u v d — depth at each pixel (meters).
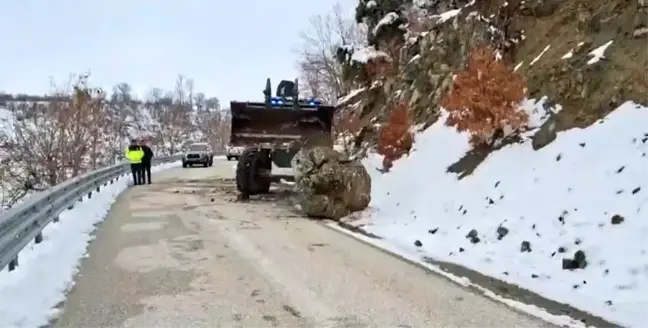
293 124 17.00
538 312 5.63
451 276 7.09
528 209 9.24
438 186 12.66
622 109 10.37
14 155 29.62
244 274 7.17
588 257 7.03
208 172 29.28
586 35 12.75
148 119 80.25
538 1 14.90
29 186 29.53
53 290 6.34
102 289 6.48
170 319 5.44
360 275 7.13
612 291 6.03
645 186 8.00
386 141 16.75
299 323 5.33
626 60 11.09
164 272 7.27
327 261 7.91
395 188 14.11
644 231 7.03
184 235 10.00
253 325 5.27
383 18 22.77
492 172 11.52
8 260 6.52
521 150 11.59
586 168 9.45
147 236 9.90
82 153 31.98
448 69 17.30
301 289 6.48
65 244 8.80
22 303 5.67
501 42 15.51
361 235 10.08
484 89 12.66
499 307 5.82
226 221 11.71
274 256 8.24
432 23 20.53
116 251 8.59
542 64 13.45
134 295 6.24
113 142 40.44
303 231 10.47
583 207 8.39
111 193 17.31
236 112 16.62
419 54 19.61
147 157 21.58
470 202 10.79
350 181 12.15
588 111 11.09
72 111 31.34
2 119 30.77
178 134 76.44
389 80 21.17
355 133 21.30
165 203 14.98
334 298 6.14
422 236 9.59
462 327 5.21
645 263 6.39
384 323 5.34
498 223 9.22
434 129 16.14
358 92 23.19
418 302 6.00
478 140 13.04
